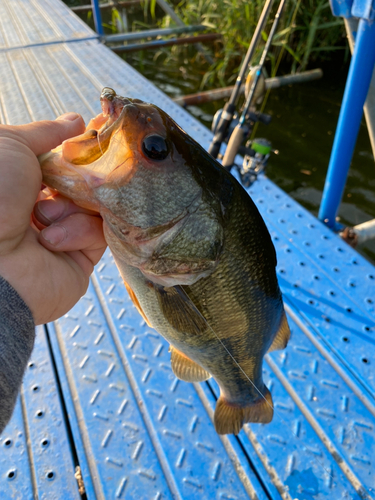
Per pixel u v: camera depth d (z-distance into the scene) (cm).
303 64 140
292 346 42
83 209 24
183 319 27
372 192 96
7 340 18
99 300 47
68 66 109
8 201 19
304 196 96
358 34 46
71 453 34
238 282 27
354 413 36
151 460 33
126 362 41
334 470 33
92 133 23
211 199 26
